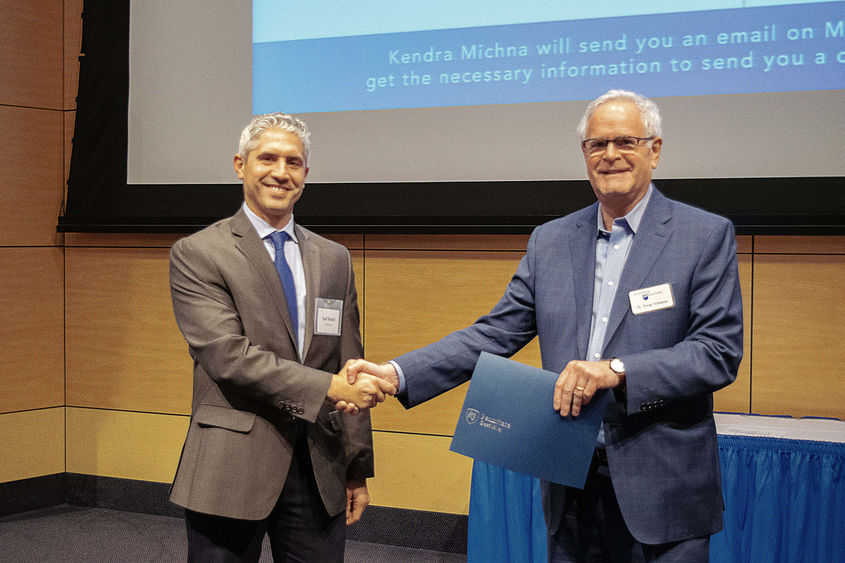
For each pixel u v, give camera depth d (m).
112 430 3.84
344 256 2.01
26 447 3.82
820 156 2.82
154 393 3.78
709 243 1.63
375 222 3.32
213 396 1.81
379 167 3.32
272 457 1.77
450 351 1.92
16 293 3.77
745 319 3.01
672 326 1.62
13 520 3.70
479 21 3.17
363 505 2.05
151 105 3.62
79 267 3.87
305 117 3.40
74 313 3.89
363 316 3.45
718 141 2.91
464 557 3.28
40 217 3.83
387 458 3.44
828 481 2.29
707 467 1.63
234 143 3.50
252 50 3.47
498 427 1.67
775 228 2.87
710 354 1.57
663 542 1.58
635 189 1.66
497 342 1.93
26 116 3.76
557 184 3.10
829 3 2.79
